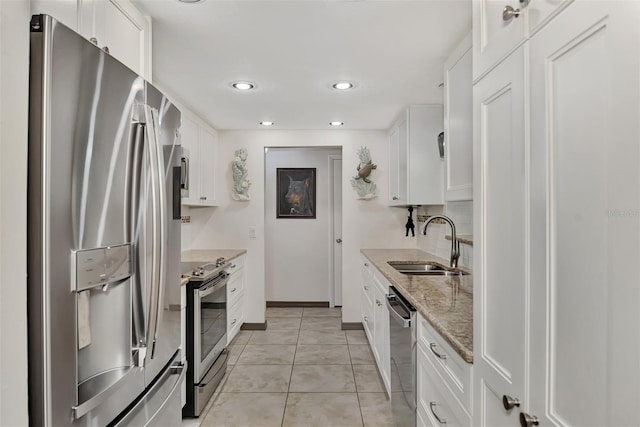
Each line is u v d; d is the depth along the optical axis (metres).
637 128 0.51
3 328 0.78
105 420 1.08
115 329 1.16
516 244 0.84
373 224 4.13
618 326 0.54
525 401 0.79
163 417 1.47
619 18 0.54
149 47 1.63
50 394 0.87
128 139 1.17
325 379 2.94
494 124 0.95
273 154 5.21
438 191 3.01
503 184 0.90
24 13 0.83
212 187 3.92
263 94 2.77
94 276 1.01
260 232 4.17
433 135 3.01
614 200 0.55
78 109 0.95
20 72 0.82
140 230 1.22
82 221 0.97
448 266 2.75
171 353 1.58
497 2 0.94
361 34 1.83
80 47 0.96
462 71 1.87
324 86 2.59
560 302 0.68
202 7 1.56
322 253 5.21
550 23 0.71
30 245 0.85
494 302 0.95
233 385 2.85
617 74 0.55
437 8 1.58
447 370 1.35
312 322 4.48
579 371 0.63
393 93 2.73
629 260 0.52
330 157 5.15
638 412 0.51
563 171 0.67
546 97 0.72
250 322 4.20
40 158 0.85
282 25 1.73
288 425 2.30
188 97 2.85
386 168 4.11
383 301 2.66
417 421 1.73
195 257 3.50
